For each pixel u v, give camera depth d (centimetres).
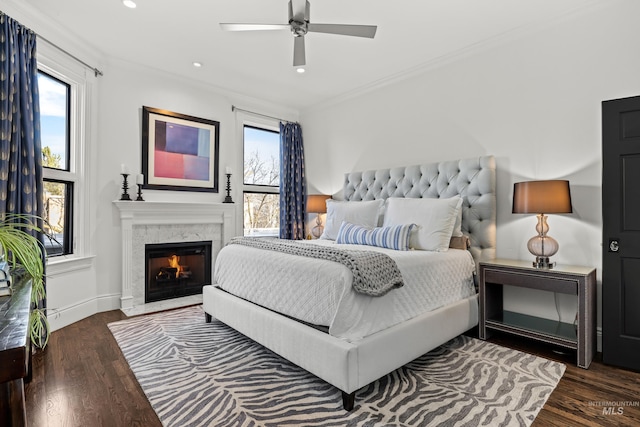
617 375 214
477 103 329
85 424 162
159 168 384
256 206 496
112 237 353
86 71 327
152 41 315
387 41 315
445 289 261
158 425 162
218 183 438
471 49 327
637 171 221
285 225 495
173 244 397
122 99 359
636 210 221
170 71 384
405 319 219
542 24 282
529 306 293
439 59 351
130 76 364
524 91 297
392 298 211
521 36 297
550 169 283
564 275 234
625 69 246
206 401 183
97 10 264
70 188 323
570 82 271
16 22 248
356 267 189
